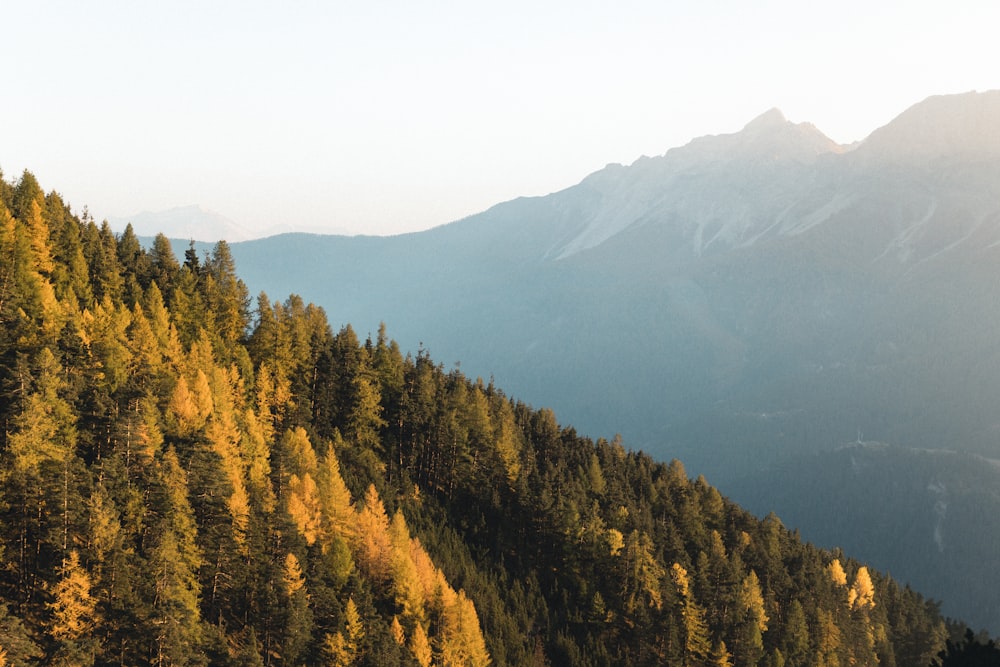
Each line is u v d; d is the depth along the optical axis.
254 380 109.75
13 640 50.97
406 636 81.31
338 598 76.62
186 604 62.00
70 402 72.25
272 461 89.38
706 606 114.56
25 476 60.47
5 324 80.62
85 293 98.75
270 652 68.62
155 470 69.56
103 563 59.34
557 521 114.62
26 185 107.94
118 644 56.38
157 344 93.81
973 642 32.06
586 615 108.19
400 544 89.25
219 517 70.94
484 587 99.12
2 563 58.97
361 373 119.25
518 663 91.50
